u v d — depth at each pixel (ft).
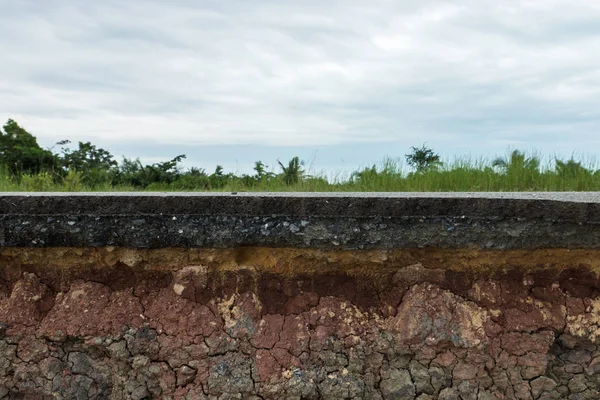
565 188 20.35
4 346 7.00
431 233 6.81
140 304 7.08
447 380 6.86
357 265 7.06
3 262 7.18
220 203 6.87
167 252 7.02
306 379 6.78
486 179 21.48
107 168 27.68
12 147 26.99
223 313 7.05
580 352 7.06
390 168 23.31
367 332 6.98
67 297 7.14
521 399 6.88
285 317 7.05
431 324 6.90
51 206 6.89
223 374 6.81
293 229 6.83
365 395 6.80
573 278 7.16
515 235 6.79
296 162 24.18
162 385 6.85
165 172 26.99
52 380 6.96
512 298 7.09
